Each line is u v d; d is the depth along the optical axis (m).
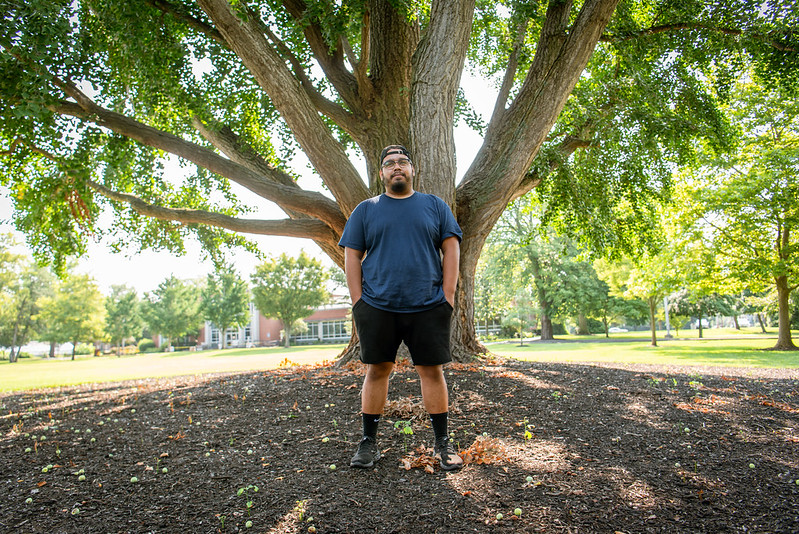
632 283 20.59
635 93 8.27
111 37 7.36
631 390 4.68
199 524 2.05
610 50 9.17
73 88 6.20
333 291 53.28
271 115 8.78
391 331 2.53
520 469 2.55
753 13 7.27
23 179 8.10
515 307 29.77
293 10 7.04
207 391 5.31
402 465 2.64
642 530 1.90
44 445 3.41
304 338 55.44
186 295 53.31
